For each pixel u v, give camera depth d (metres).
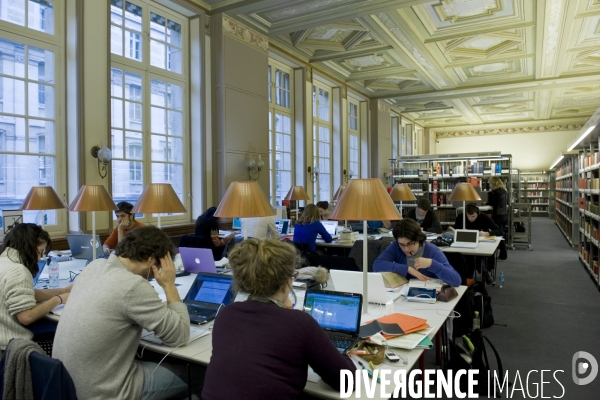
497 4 5.82
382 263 2.82
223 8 5.78
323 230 4.66
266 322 1.28
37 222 4.02
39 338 2.05
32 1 4.02
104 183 4.42
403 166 10.41
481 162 9.14
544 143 16.09
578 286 5.36
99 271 1.64
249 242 1.42
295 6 5.69
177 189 5.63
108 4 4.49
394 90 10.49
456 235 4.62
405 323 1.85
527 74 9.21
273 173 7.58
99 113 4.39
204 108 5.76
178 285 2.73
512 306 4.46
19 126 3.90
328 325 1.75
